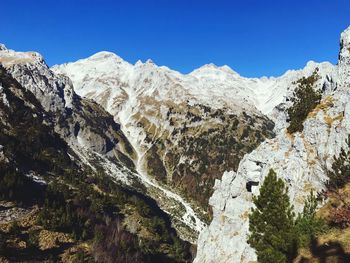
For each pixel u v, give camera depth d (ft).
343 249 135.44
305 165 196.24
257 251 160.66
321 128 199.52
